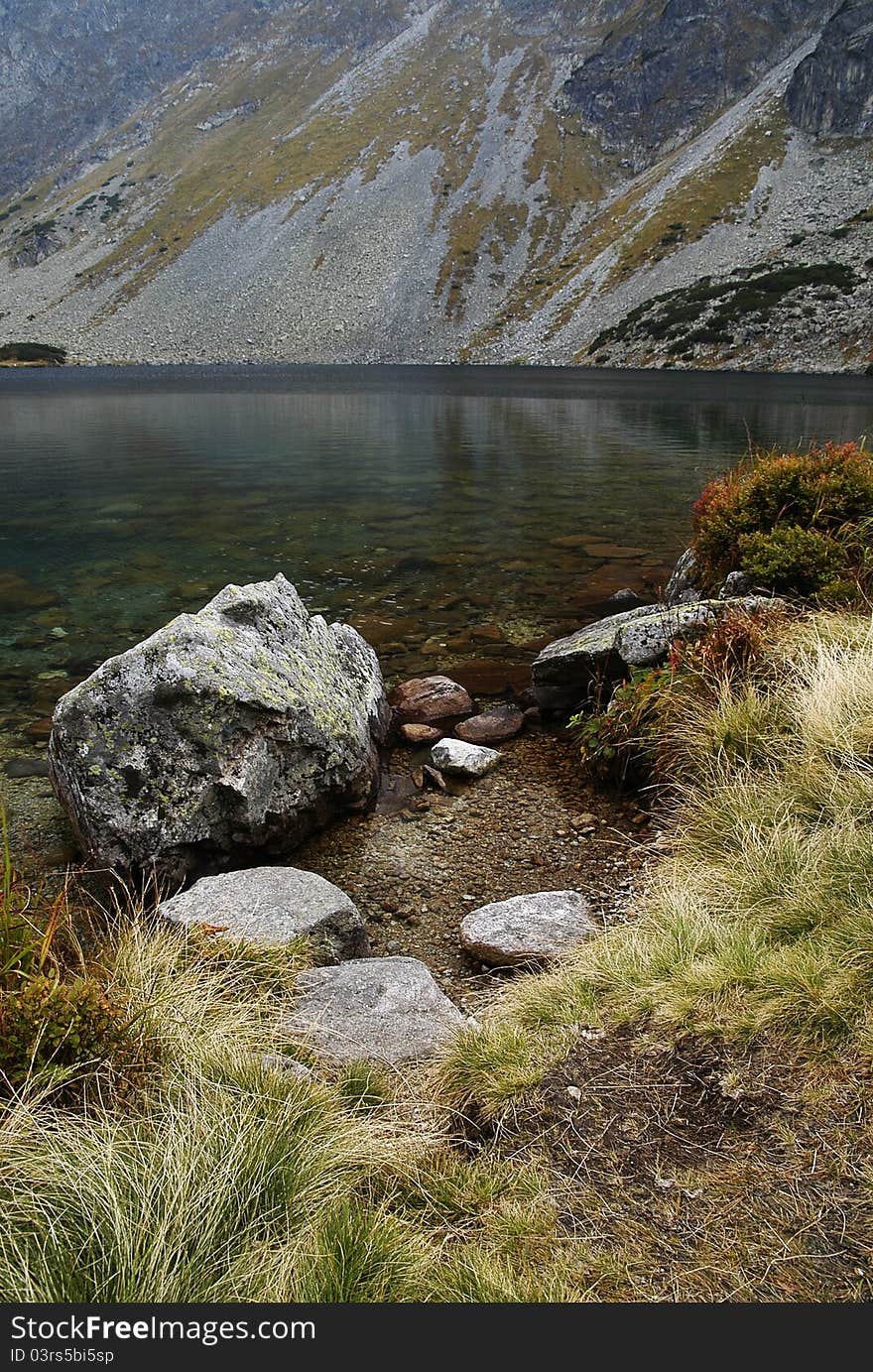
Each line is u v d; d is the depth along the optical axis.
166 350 132.12
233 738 6.30
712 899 5.02
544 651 9.45
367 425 42.16
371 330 127.25
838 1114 3.33
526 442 34.22
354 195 163.88
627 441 33.94
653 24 182.00
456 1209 3.16
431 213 152.75
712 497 10.80
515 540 17.41
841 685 6.34
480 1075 3.83
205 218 171.88
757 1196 3.04
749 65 169.88
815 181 120.50
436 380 78.50
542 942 5.20
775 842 5.23
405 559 15.98
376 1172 3.28
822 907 4.50
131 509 21.33
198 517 20.23
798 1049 3.68
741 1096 3.52
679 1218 3.00
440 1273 2.77
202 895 5.30
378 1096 3.82
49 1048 3.52
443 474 26.39
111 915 5.79
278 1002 4.42
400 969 4.74
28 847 6.70
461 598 13.40
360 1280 2.68
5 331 146.50
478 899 6.05
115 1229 2.71
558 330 111.44
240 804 6.26
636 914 5.40
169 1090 3.48
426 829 7.05
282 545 17.27
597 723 7.86
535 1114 3.59
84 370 109.25
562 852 6.58
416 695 9.27
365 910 5.99
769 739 6.44
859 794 5.37
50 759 6.56
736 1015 3.91
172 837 6.04
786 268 97.31
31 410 52.59
